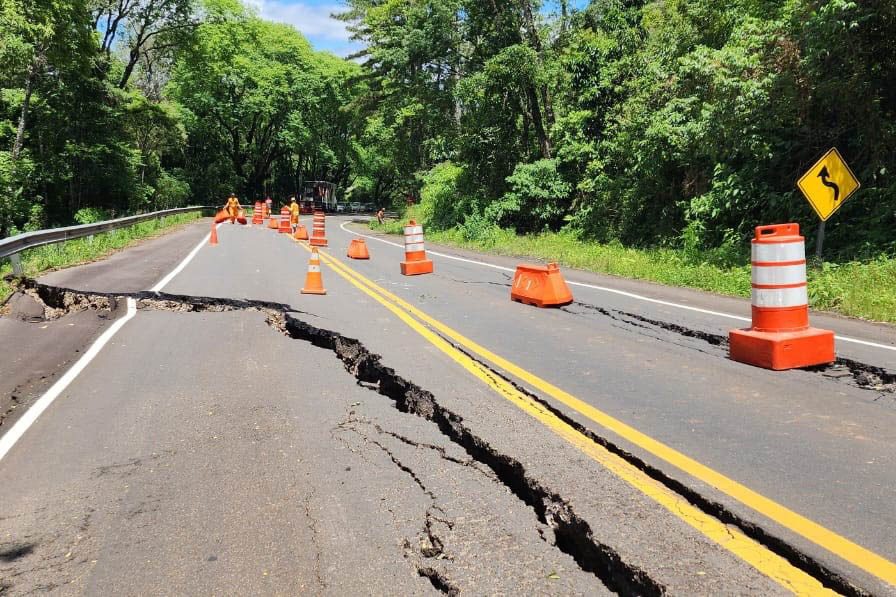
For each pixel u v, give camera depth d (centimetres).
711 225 1584
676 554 289
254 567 298
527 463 391
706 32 1795
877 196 1198
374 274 1390
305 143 5647
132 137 3544
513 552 302
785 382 566
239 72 5025
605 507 334
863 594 260
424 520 334
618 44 2194
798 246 620
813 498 342
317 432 465
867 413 481
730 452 406
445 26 2634
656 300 1020
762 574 275
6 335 759
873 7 1091
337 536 321
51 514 353
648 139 1720
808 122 1327
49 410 519
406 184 4888
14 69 2531
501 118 2636
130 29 3631
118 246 1841
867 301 891
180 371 628
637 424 459
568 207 2402
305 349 724
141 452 434
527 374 599
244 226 3262
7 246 1099
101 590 285
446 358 662
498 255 1967
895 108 1242
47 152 2995
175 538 325
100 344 732
